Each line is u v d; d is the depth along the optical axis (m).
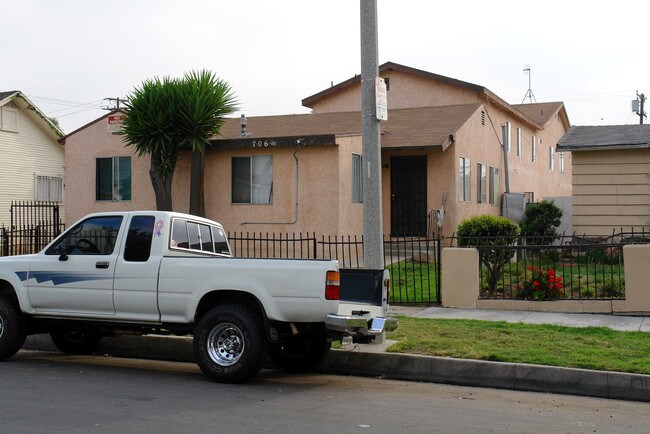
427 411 7.30
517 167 31.67
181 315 8.75
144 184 23.00
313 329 8.45
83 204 23.84
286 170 20.58
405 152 23.20
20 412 6.89
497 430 6.57
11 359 10.33
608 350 9.43
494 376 8.79
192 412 7.01
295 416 6.92
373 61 10.47
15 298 9.92
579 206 21.44
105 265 9.16
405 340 10.12
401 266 18.59
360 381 9.05
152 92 20.33
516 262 14.75
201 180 21.23
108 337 10.87
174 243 9.20
